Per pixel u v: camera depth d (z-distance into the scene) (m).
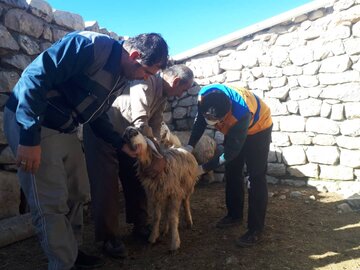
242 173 3.90
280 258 3.19
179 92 3.42
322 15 5.71
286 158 6.02
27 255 3.38
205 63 6.72
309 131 5.85
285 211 4.54
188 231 3.92
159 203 3.47
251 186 3.47
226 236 3.74
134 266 3.14
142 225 3.76
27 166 2.11
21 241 3.69
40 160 2.37
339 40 5.51
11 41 4.03
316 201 4.98
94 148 3.20
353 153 5.50
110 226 3.24
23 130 2.07
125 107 3.43
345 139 5.56
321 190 5.57
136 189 3.64
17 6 4.14
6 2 3.98
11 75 4.03
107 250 3.31
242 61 6.36
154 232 3.58
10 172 3.99
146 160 3.13
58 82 2.20
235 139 3.14
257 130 3.35
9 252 3.44
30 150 2.09
